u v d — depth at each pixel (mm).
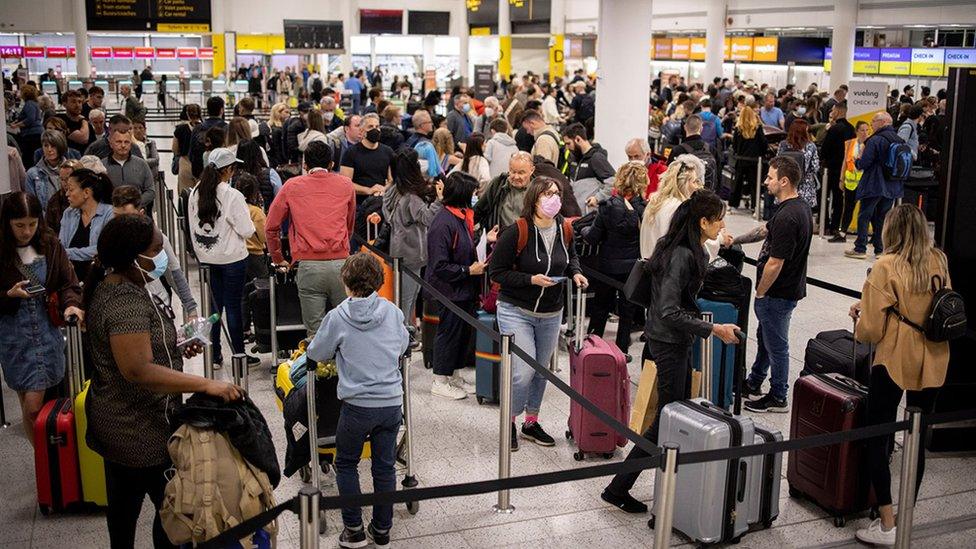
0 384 6070
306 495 3320
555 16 36031
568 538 4754
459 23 38375
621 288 6512
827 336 6020
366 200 8211
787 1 26078
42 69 33906
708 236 4668
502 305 5625
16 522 4797
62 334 5184
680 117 14227
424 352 7203
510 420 4965
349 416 4383
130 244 3535
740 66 28953
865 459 4875
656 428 4852
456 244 6215
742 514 4664
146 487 3797
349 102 26531
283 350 6938
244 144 8367
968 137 5680
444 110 22969
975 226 5801
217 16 34469
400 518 4949
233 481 3564
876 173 10977
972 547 4715
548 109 16516
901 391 4719
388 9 37656
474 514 5000
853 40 24062
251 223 6656
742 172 14523
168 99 31219
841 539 4805
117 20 30266
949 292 4605
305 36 33656
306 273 6215
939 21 21312
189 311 5121
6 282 4840
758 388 6660
